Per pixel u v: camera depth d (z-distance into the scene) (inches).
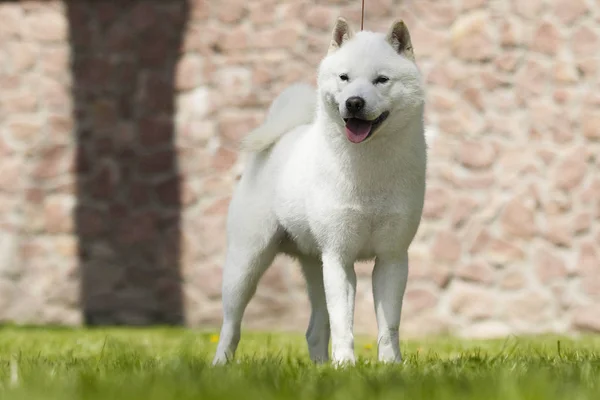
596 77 516.7
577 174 513.3
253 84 540.7
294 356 300.8
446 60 524.7
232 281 287.1
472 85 522.9
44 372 212.5
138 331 466.0
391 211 248.7
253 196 284.0
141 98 552.7
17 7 568.7
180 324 539.8
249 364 228.5
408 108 244.5
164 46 552.4
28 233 557.3
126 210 550.6
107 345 346.3
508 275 512.1
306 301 522.3
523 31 522.0
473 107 522.0
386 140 244.5
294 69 536.7
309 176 257.4
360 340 450.6
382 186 247.3
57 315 552.7
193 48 549.0
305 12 537.3
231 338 289.3
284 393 176.1
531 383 176.4
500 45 522.3
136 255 548.1
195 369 213.2
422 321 513.0
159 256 545.3
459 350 330.6
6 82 565.0
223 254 537.3
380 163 245.3
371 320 508.7
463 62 523.8
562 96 517.7
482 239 514.9
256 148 281.7
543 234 513.0
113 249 550.9
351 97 235.0
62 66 562.3
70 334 432.5
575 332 504.4
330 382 191.8
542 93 519.2
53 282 554.3
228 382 188.4
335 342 249.8
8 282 557.0
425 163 253.4
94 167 555.5
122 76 556.1
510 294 511.2
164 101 550.6
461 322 511.5
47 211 557.0
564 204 513.3
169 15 552.4
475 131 520.4
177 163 547.2
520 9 522.9
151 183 549.0
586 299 506.9
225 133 542.0
